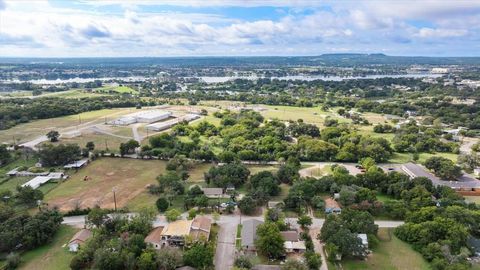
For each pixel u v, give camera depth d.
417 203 133.62
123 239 106.75
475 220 121.44
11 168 184.50
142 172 182.00
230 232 122.38
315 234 120.88
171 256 98.62
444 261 99.56
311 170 186.25
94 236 110.81
